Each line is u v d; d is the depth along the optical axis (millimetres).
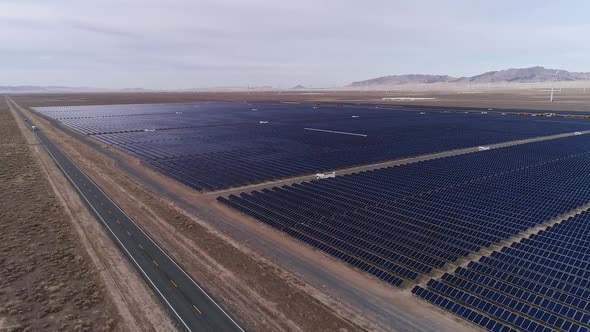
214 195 57156
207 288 31250
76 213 48188
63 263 35125
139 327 26219
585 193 54812
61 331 25578
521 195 54188
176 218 47062
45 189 58250
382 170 69625
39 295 29703
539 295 30766
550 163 73812
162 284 31766
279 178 66438
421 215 46969
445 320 27859
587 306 29047
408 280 33562
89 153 87688
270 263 35812
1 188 58188
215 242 40250
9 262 35062
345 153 86062
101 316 27438
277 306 28906
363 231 42906
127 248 38500
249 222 46438
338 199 53469
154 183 63312
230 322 26875
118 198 54594
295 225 45156
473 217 46188
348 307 29094
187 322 26844
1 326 25844
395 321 27562
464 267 35875
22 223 44344
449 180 62344
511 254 37250
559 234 40938
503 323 27812
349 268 35406
